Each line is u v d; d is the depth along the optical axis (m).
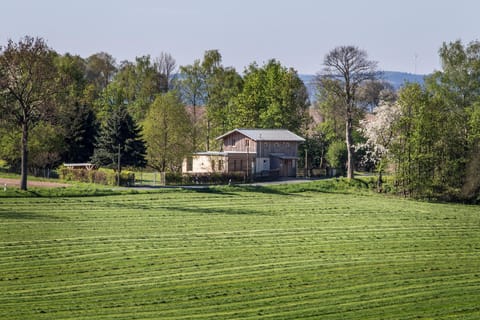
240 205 116.31
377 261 79.06
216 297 63.88
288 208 114.94
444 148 139.62
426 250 86.19
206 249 81.88
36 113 122.56
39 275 69.00
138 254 78.38
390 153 141.75
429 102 143.00
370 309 62.03
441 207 124.19
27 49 119.25
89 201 113.44
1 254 76.44
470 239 94.25
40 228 90.25
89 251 78.94
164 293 64.50
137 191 124.62
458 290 68.56
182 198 121.12
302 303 62.94
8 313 57.94
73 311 58.94
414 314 61.09
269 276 71.06
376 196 137.62
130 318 57.66
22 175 119.62
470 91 150.12
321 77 150.12
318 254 81.44
